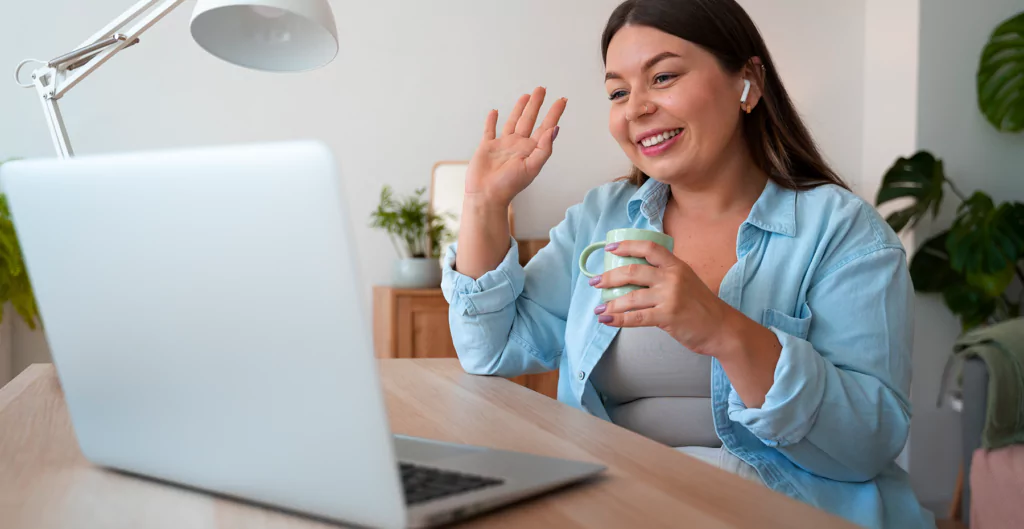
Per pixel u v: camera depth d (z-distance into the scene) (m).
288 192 0.48
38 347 2.99
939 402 2.67
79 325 0.63
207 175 0.52
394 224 3.34
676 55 1.23
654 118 1.25
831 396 1.00
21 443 0.79
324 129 3.38
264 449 0.55
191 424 0.59
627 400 1.32
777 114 1.32
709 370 1.22
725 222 1.32
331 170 0.46
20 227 0.64
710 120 1.24
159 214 0.55
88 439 0.69
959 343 2.35
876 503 1.05
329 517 0.53
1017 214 3.29
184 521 0.56
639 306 0.95
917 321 3.52
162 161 0.54
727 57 1.24
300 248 0.49
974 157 3.57
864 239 1.19
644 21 1.24
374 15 3.44
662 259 0.96
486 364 1.29
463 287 1.28
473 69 3.55
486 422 0.88
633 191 1.46
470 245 1.30
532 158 1.28
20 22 3.02
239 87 3.27
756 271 1.23
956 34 3.54
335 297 0.48
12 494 0.63
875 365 1.10
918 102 3.54
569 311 1.37
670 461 0.71
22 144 3.03
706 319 0.95
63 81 1.25
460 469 0.63
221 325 0.54
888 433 1.04
